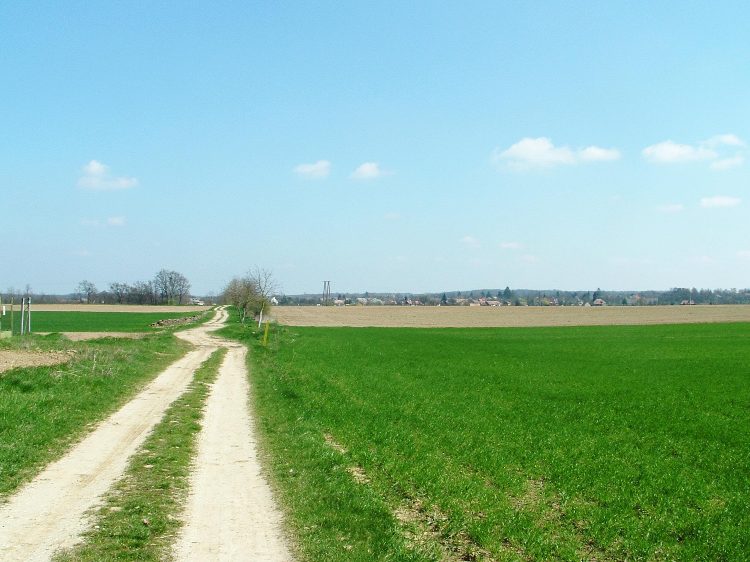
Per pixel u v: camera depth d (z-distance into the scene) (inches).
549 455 703.1
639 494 563.2
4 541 374.6
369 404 1011.9
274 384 1226.6
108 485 500.4
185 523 422.3
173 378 1262.3
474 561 399.2
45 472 535.2
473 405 1056.8
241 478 544.7
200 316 5083.7
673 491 581.3
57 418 730.8
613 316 5748.0
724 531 472.7
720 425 938.1
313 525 427.5
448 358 1998.0
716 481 628.1
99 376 1090.7
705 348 2522.1
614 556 424.8
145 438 684.7
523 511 499.5
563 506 522.3
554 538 449.7
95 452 613.9
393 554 381.7
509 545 433.1
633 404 1123.3
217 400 1008.2
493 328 4170.8
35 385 933.8
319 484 530.3
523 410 1026.7
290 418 855.7
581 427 898.1
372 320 5260.8
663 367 1797.5
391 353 2143.2
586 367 1780.3
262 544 387.9
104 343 1939.0
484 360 1952.5
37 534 387.9
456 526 451.8
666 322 4817.9
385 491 534.9
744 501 555.8
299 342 2522.1
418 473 585.3
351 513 456.8
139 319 4608.8
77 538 382.0
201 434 732.7
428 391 1210.6
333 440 756.0
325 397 1062.4
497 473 614.5
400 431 794.2
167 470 557.3
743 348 2522.1
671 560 420.5
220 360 1734.7
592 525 473.1
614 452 738.8
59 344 1729.8
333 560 362.6
